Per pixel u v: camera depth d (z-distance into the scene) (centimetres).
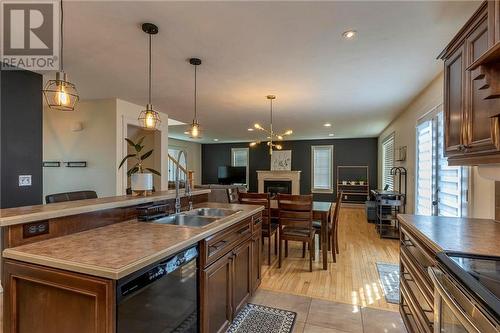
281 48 246
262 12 190
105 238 154
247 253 246
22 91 286
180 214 242
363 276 321
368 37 225
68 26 210
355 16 194
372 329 214
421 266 166
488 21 136
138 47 246
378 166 882
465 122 165
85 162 439
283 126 690
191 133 361
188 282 160
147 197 226
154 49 250
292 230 361
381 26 208
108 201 196
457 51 177
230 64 284
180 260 149
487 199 218
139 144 258
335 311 241
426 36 223
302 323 223
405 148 495
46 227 150
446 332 118
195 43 237
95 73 310
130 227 182
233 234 215
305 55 262
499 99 131
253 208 273
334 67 292
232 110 505
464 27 163
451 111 187
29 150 291
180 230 174
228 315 204
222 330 194
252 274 257
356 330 213
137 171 247
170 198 245
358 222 651
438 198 331
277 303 255
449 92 190
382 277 317
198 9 186
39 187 299
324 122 631
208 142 1099
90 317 112
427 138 370
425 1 176
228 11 188
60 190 452
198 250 169
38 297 124
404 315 209
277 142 1010
